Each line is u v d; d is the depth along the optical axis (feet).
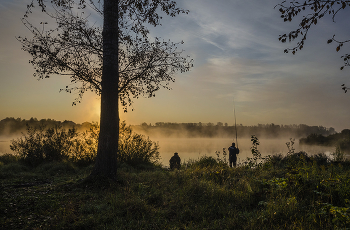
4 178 24.07
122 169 30.53
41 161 34.76
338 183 16.98
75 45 26.58
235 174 25.95
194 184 19.63
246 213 14.35
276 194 17.13
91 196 17.48
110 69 23.07
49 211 14.30
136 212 13.85
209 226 12.66
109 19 23.39
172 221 13.46
